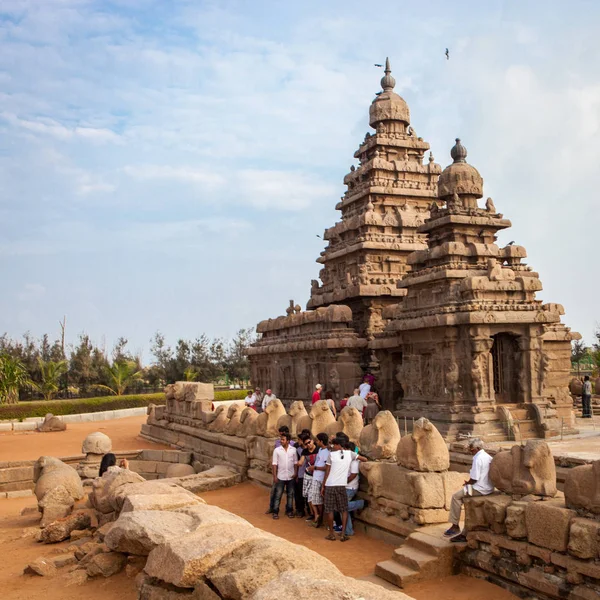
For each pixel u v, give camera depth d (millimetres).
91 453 25875
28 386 60719
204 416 26875
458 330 22828
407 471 12609
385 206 36625
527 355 23234
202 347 71438
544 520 9242
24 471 24938
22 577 11312
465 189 26328
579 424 27047
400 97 38812
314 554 7762
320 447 14508
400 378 25625
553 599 9062
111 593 9867
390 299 33219
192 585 7777
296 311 35750
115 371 62562
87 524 14656
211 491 19969
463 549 10695
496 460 10570
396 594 5949
